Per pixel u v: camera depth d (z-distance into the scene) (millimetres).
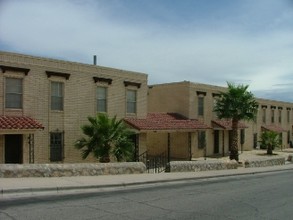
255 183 18172
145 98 29016
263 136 42000
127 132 22016
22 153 20750
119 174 17578
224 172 22438
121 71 26953
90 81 24781
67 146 23312
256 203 12328
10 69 20422
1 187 11828
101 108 25594
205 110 36750
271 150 41594
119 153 20969
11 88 20641
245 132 45219
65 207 10266
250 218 10000
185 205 11484
